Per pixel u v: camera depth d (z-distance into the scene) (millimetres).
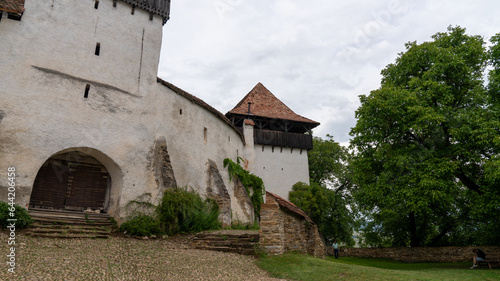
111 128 13539
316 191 28625
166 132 15844
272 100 33219
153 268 7551
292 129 32500
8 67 11555
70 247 8680
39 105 11883
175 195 13312
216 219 15672
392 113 14289
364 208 19297
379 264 16516
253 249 9961
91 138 12844
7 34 11836
